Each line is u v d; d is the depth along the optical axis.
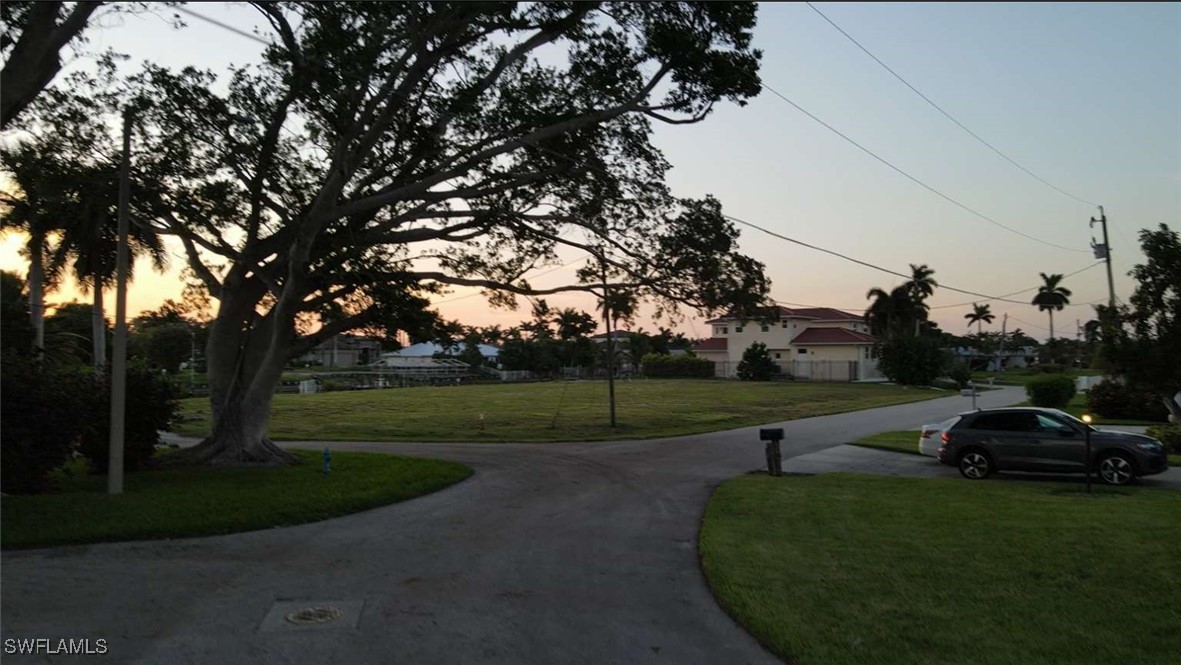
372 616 6.76
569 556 9.27
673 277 20.83
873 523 10.87
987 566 8.25
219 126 17.05
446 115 16.55
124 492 12.96
